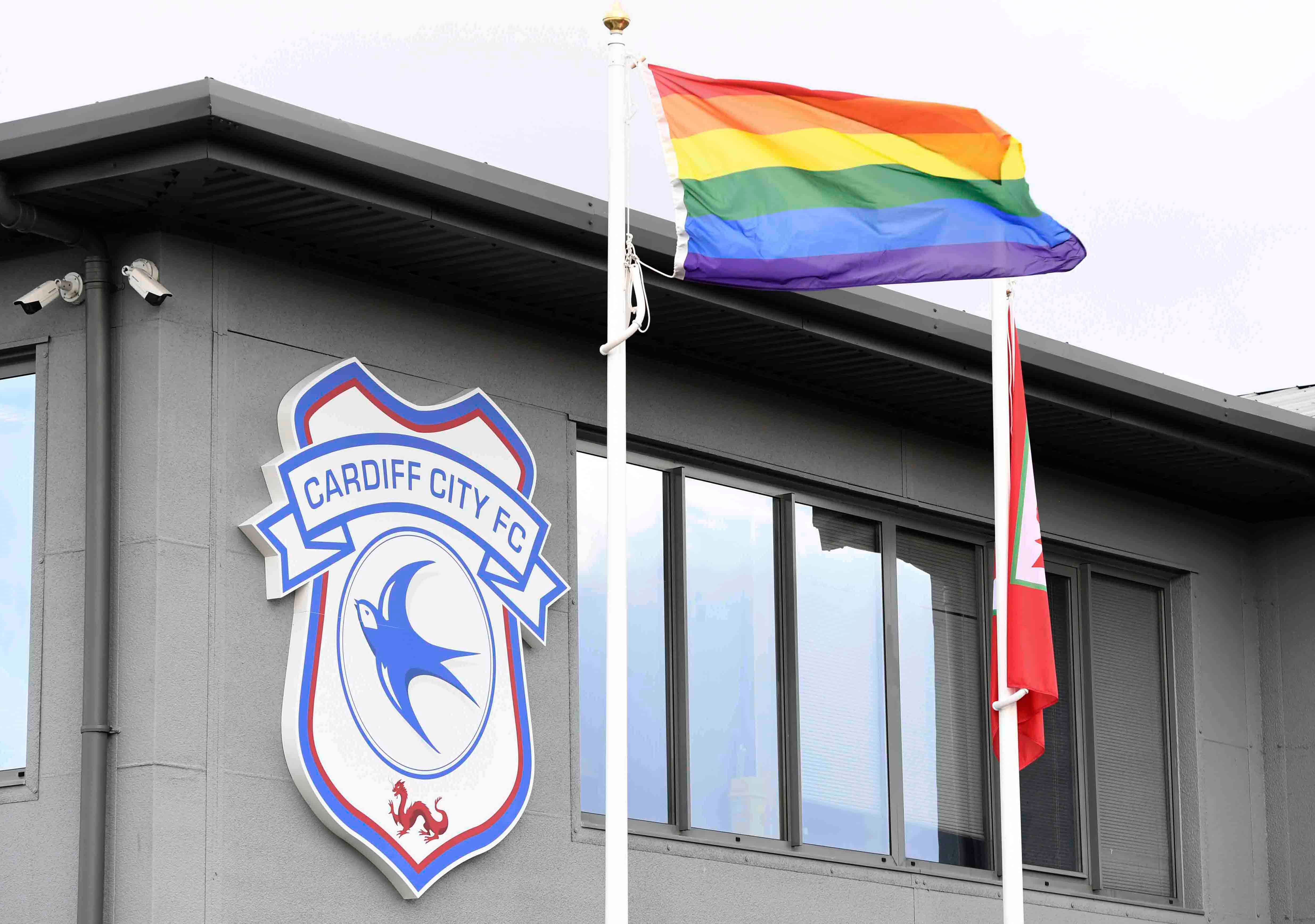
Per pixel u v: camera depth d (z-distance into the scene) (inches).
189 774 370.9
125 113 356.5
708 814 467.5
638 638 464.4
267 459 395.2
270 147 364.8
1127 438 546.9
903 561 529.7
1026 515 427.5
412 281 426.6
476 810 411.2
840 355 480.1
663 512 477.4
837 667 504.1
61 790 376.5
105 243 392.8
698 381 484.1
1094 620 580.1
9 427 405.4
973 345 483.8
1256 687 613.3
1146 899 570.6
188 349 388.8
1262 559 623.8
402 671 404.2
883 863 499.8
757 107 365.7
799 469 502.3
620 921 333.1
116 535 381.1
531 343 450.6
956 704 532.7
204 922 366.9
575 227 405.7
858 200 366.0
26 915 374.3
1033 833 545.6
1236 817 593.9
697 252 356.5
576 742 438.3
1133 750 580.4
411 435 416.2
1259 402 571.8
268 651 386.9
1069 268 369.7
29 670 386.9
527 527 435.2
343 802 387.9
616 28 362.0
